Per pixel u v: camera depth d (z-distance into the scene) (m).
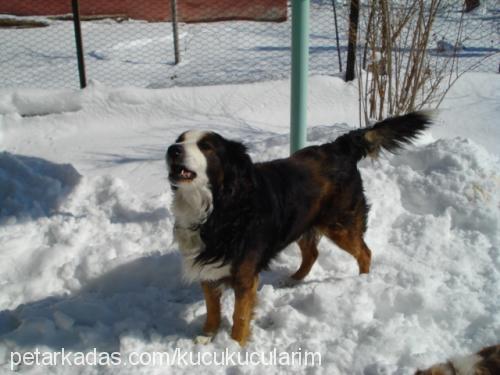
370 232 2.46
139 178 2.98
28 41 6.32
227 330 1.95
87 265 2.25
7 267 2.29
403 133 2.27
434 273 2.15
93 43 6.21
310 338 1.84
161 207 2.65
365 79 3.72
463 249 2.32
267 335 1.89
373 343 1.76
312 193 2.03
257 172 1.88
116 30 6.87
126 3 7.32
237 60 5.35
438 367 1.33
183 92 3.88
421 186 2.70
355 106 3.79
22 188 2.77
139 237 2.48
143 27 7.04
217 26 7.11
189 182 1.69
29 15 7.20
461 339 1.80
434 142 2.96
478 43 5.66
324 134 3.23
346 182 2.14
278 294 2.13
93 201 2.74
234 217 1.77
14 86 4.57
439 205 2.63
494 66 4.82
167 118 3.75
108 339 1.87
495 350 1.37
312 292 2.04
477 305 1.92
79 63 4.01
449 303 1.92
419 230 2.46
